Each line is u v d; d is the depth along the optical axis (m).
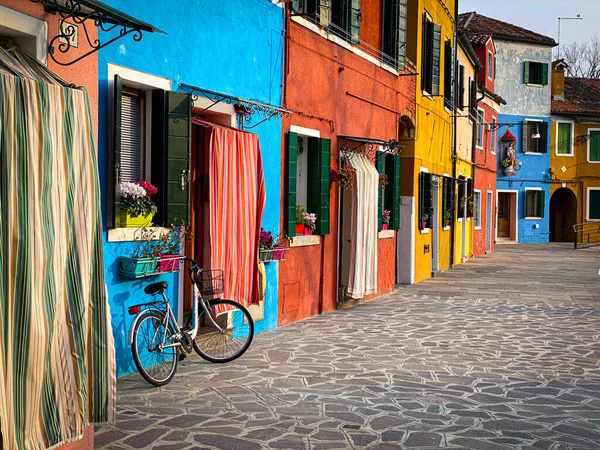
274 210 11.16
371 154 15.31
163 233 8.12
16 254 4.51
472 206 30.30
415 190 19.28
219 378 7.84
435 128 21.80
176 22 8.48
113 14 5.12
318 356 9.19
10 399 4.45
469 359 9.30
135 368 7.93
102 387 5.27
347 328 11.52
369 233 14.27
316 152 12.64
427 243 21.11
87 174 5.19
